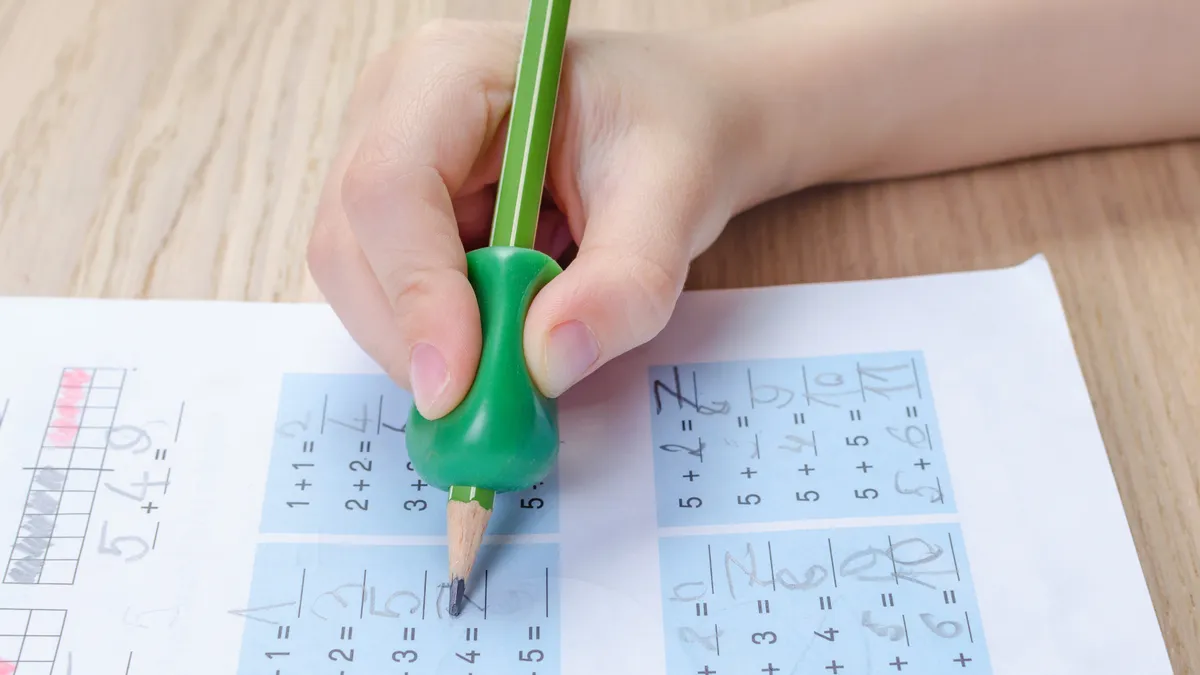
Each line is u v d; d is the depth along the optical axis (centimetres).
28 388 34
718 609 31
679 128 34
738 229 37
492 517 32
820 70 36
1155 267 36
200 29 40
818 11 37
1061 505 32
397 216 32
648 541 32
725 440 33
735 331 35
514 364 30
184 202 37
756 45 36
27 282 35
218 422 33
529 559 32
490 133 34
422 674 31
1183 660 31
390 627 31
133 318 34
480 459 30
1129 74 37
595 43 35
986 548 32
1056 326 34
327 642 31
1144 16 36
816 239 36
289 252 36
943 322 34
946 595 32
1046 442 33
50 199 37
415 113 33
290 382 34
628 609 31
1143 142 38
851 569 32
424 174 32
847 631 31
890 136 37
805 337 34
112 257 36
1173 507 33
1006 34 37
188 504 32
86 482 33
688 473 33
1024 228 36
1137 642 31
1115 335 35
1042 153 38
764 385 34
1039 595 32
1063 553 32
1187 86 37
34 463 33
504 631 31
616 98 34
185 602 31
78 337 34
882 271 36
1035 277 35
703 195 33
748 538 32
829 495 33
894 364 34
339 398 34
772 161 36
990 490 33
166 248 36
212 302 35
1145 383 34
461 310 31
